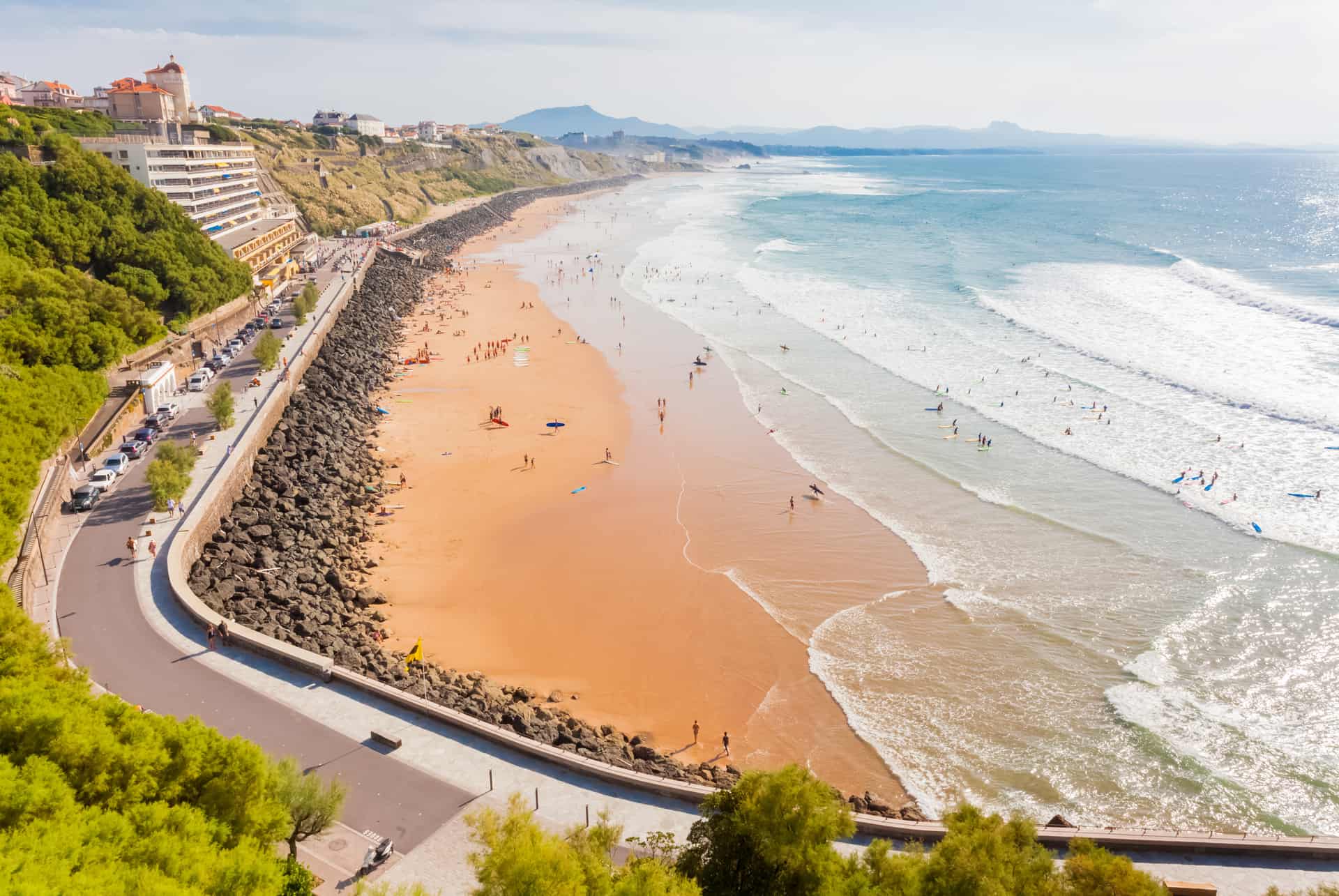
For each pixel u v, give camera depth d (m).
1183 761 36.28
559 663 44.25
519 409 81.19
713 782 34.53
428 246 172.75
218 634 39.53
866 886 21.45
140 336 76.31
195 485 54.81
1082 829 29.88
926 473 65.81
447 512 60.69
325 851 27.83
